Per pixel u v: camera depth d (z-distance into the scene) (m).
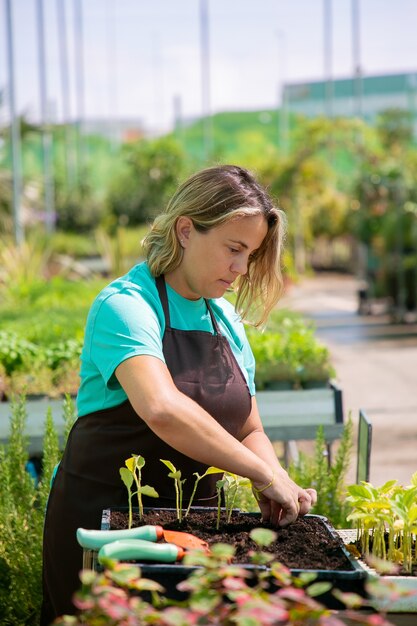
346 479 4.53
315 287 25.64
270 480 2.18
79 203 32.88
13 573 3.01
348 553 2.02
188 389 2.39
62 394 4.96
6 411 4.36
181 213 2.36
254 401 2.65
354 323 16.61
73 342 5.63
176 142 33.91
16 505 3.32
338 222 30.20
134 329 2.24
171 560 1.91
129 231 28.38
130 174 33.75
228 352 2.52
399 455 6.76
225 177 2.34
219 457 2.13
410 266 16.77
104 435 2.40
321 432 3.71
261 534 1.70
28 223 20.34
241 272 2.36
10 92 16.45
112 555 1.87
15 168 16.48
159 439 2.38
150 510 2.32
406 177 17.84
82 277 16.69
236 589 1.62
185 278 2.43
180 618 1.43
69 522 2.45
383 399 9.18
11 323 7.37
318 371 5.28
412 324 16.25
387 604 1.87
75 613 2.47
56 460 3.32
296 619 1.51
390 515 2.20
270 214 2.40
